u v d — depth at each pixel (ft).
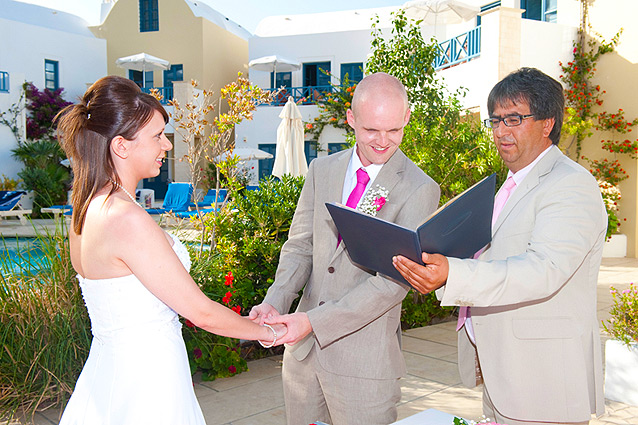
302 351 7.54
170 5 73.46
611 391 12.82
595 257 6.61
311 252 8.05
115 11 76.02
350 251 6.63
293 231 8.21
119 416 5.58
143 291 5.68
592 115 35.63
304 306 7.79
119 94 5.70
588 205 6.06
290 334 6.84
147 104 5.86
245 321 6.26
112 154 5.75
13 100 58.90
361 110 6.82
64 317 12.17
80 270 5.93
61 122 5.76
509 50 33.32
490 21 33.68
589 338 6.48
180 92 62.75
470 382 7.61
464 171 21.16
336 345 7.20
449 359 15.90
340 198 7.51
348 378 7.13
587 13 35.91
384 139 6.83
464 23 51.13
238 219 17.70
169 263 5.45
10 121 58.49
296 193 17.84
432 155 20.81
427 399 12.98
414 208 7.06
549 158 6.66
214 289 15.39
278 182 18.44
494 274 5.60
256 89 18.44
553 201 6.14
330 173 7.68
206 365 14.32
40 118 64.03
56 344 12.09
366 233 5.95
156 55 74.49
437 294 6.16
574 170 6.27
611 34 34.71
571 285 6.44
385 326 7.27
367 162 7.44
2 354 12.01
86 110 5.68
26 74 67.31
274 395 13.26
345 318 6.89
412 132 21.43
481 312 6.73
